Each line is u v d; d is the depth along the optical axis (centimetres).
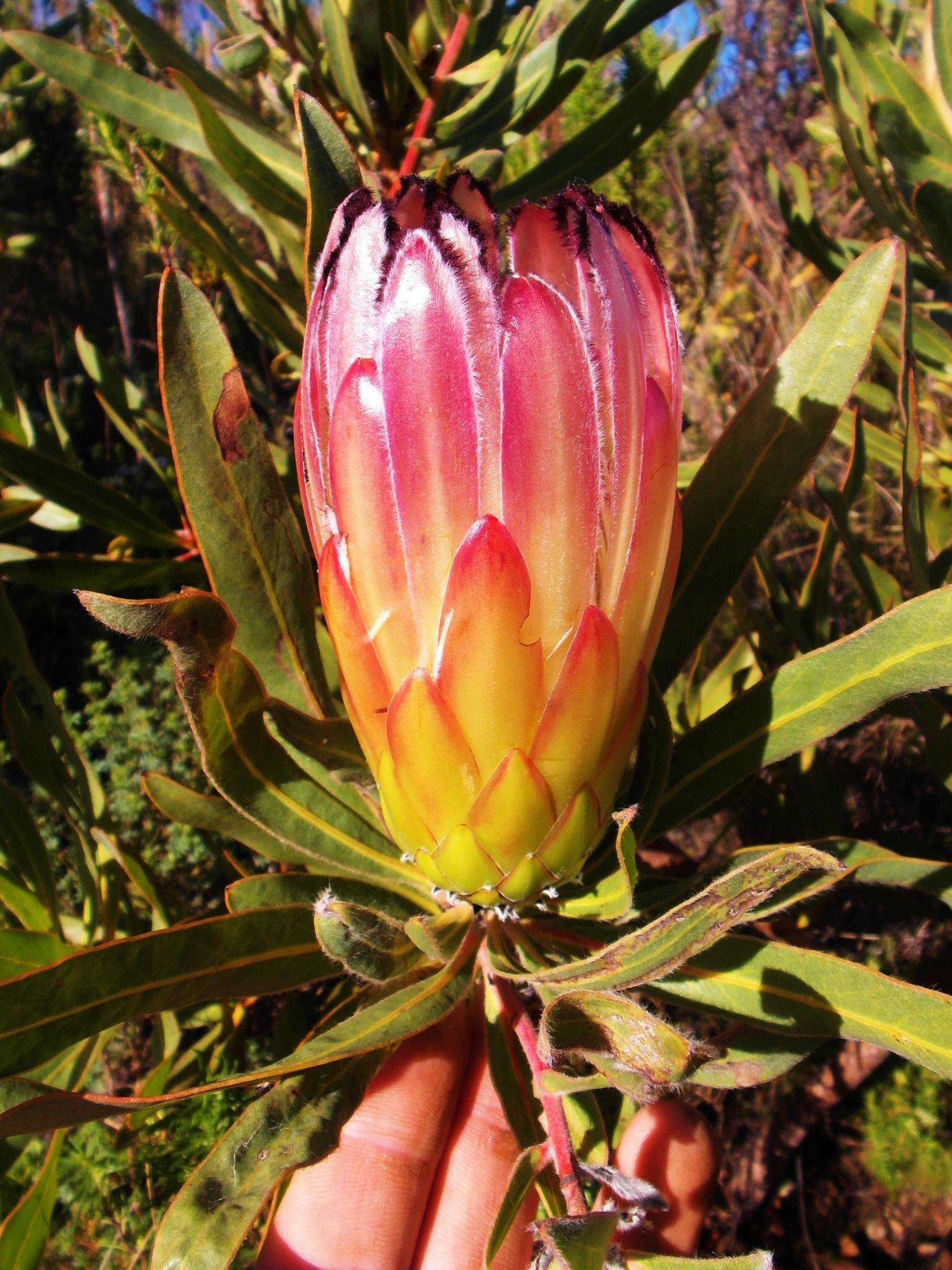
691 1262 12
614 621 12
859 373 15
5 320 87
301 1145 14
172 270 14
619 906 15
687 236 46
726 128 50
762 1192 41
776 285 46
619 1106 21
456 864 13
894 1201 47
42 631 58
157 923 24
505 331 11
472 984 15
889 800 33
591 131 24
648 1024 11
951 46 19
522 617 11
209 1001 14
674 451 12
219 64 22
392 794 13
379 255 12
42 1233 17
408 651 12
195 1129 28
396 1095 17
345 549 12
